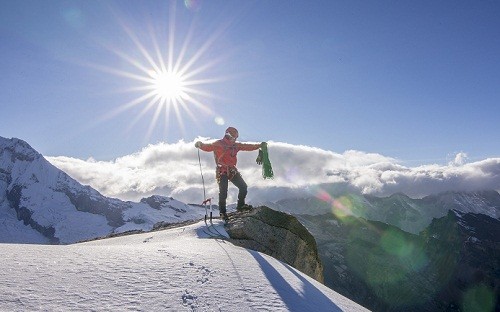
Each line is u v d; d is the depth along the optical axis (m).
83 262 4.77
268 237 11.02
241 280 4.87
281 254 11.13
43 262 4.54
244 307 3.90
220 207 11.54
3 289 3.48
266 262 6.69
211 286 4.43
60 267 4.42
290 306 4.14
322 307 4.55
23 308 3.16
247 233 10.39
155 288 4.12
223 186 11.49
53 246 5.98
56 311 3.22
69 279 4.04
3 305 3.15
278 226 11.59
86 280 4.08
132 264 4.96
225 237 10.03
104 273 4.41
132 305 3.60
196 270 5.04
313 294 5.09
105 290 3.87
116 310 3.44
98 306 3.46
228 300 4.04
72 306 3.37
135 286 4.11
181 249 6.59
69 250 5.45
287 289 4.90
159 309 3.59
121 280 4.24
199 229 10.60
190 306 3.76
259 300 4.17
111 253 5.48
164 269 4.89
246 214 11.48
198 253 6.30
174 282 4.40
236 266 5.68
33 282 3.78
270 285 4.85
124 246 6.61
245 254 7.09
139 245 7.42
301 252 12.02
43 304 3.31
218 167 11.55
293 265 11.48
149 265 5.01
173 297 3.93
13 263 4.34
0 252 4.83
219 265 5.51
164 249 6.34
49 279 3.94
